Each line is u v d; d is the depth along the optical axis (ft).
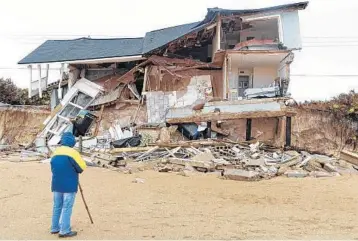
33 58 98.89
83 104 90.53
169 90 87.04
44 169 51.37
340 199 37.14
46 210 29.76
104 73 97.96
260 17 86.94
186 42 91.50
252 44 85.46
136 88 92.94
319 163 57.67
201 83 86.22
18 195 35.60
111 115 88.79
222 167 54.60
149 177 48.55
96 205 32.12
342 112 97.14
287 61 82.07
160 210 30.76
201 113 75.51
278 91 74.23
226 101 73.72
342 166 57.67
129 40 103.91
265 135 78.07
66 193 22.30
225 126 77.66
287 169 54.70
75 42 106.22
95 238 21.98
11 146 82.02
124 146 69.67
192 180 46.93
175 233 23.43
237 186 43.60
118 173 51.34
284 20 86.58
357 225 26.58
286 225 26.35
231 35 96.84
